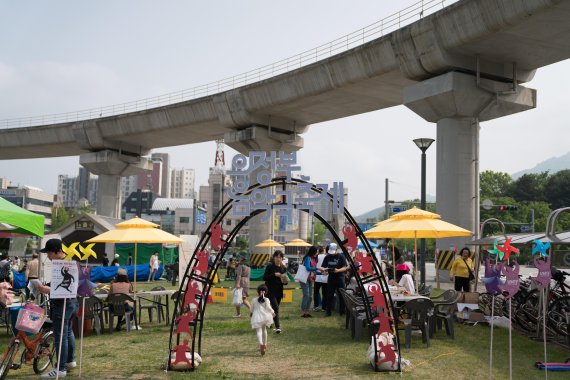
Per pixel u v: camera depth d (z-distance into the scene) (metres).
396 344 8.62
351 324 11.48
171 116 44.38
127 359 9.10
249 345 10.43
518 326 12.58
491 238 15.10
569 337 10.23
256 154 8.47
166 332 12.05
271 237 41.25
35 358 7.99
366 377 7.91
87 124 49.59
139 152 53.53
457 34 23.64
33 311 7.77
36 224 10.50
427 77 26.83
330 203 8.51
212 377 7.84
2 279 14.19
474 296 13.34
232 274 33.38
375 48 28.11
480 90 25.61
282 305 17.69
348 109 37.69
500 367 8.68
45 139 52.84
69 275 7.54
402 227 11.77
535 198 86.88
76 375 7.93
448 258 26.30
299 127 42.81
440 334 11.73
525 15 20.75
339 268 14.50
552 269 12.00
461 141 26.61
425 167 21.22
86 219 35.09
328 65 31.38
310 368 8.48
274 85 35.81
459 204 26.38
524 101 26.95
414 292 12.72
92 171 52.75
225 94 39.72
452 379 7.87
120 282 12.28
